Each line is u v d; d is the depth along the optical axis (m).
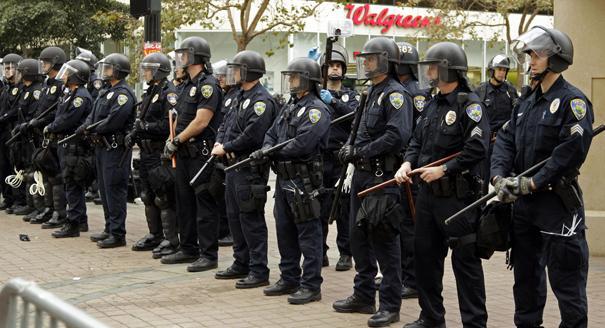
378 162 5.80
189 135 7.71
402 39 27.17
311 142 6.32
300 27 14.94
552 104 4.79
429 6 26.58
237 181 7.00
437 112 5.40
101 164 9.08
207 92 7.68
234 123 7.09
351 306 6.19
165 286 7.14
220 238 9.21
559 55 4.75
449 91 5.35
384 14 26.88
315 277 6.55
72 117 9.65
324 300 6.63
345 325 5.88
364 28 26.69
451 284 7.18
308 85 6.47
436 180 5.25
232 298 6.69
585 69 8.16
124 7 20.33
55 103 10.51
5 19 18.84
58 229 10.06
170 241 8.45
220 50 24.67
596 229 8.21
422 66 5.36
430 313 5.53
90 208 12.22
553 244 4.82
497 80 9.04
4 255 8.61
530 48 4.77
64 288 7.07
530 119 4.92
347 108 7.55
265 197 7.00
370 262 6.13
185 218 8.09
